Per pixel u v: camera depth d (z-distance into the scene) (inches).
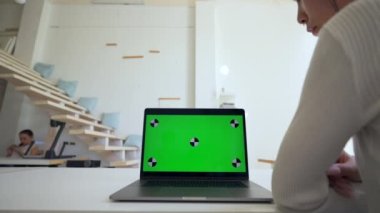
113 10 165.8
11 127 144.5
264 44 165.3
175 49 163.2
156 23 165.5
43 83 127.3
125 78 159.3
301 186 15.4
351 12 15.4
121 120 154.4
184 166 29.0
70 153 144.8
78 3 165.3
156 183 25.0
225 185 24.2
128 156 144.6
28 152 134.6
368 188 18.1
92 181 27.1
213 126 31.0
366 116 14.7
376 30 14.7
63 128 134.7
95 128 137.6
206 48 157.5
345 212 18.8
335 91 14.6
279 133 155.9
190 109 31.8
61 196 19.3
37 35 154.7
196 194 19.2
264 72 162.4
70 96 149.5
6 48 149.6
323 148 14.8
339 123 14.5
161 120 31.4
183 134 30.7
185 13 166.2
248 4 167.8
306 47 163.2
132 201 17.7
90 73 158.9
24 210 15.5
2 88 152.7
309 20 23.3
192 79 159.6
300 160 15.2
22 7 163.6
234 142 30.2
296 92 159.8
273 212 16.1
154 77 159.9
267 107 158.7
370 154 16.6
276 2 166.2
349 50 14.5
